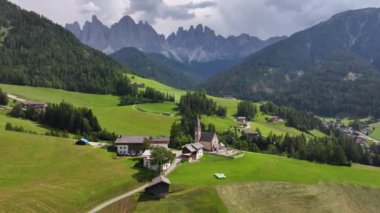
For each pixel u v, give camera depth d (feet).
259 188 410.31
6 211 302.45
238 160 507.30
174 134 596.70
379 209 444.96
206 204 357.82
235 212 357.61
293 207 395.96
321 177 479.82
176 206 350.23
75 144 519.19
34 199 330.54
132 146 508.53
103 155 484.33
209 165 475.31
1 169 389.39
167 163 453.58
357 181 492.95
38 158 435.12
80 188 365.40
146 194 366.22
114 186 379.55
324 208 408.87
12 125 605.31
